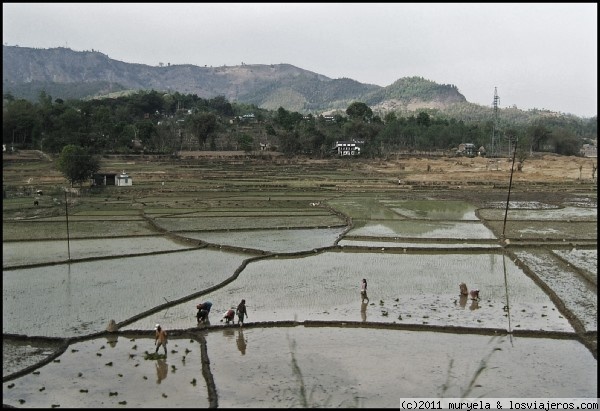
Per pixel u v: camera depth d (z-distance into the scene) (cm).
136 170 12750
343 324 3164
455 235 5897
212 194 9331
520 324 3184
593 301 3609
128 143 16612
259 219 6944
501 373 2547
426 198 9275
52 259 4709
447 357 2727
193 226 6347
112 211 7394
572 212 7750
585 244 5341
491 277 4253
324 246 5309
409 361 2677
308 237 5831
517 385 2425
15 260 4669
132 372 2567
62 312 3388
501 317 3312
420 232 6081
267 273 4375
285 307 3516
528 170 14738
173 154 16225
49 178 10675
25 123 15112
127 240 5622
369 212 7619
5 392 2366
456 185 11075
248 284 4056
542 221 6819
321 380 2478
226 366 2631
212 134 18725
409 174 13312
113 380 2483
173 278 4197
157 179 11325
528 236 5747
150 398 2312
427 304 3578
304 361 2684
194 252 5119
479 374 2533
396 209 7938
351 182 11381
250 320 3253
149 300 3638
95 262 4706
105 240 5612
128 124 18488
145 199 8650
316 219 6969
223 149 18800
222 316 3325
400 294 3803
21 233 5847
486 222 6700
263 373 2553
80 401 2283
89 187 9725
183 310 3450
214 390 2344
